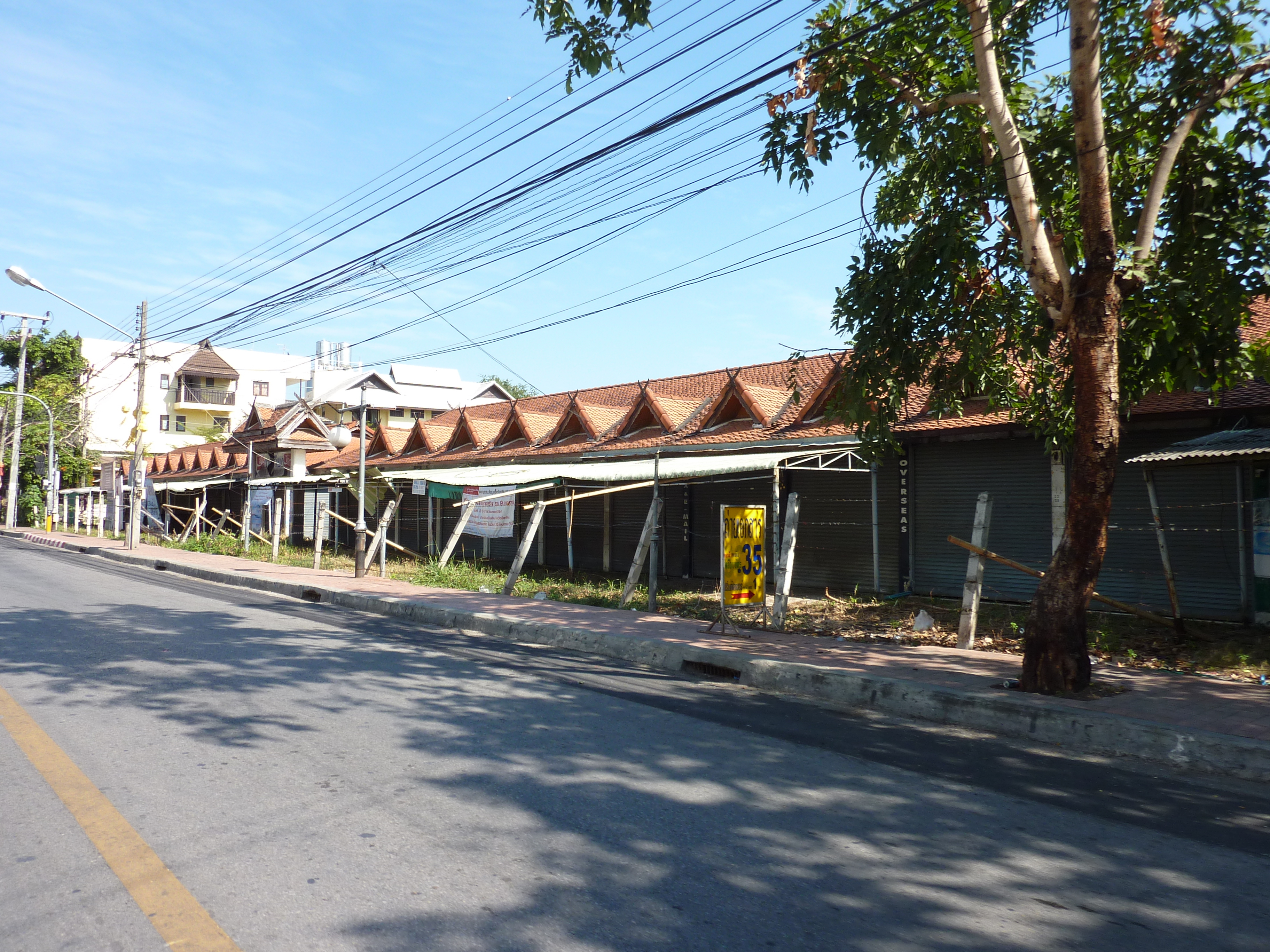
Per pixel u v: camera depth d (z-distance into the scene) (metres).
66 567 23.02
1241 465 11.80
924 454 16.05
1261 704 7.25
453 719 6.94
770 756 6.14
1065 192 9.58
